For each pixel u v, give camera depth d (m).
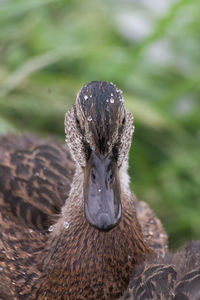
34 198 8.40
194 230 9.95
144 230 8.31
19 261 7.86
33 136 9.66
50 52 11.12
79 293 7.34
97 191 6.58
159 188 10.49
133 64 11.19
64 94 10.92
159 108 11.03
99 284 7.27
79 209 7.30
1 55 11.52
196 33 12.12
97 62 11.43
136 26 12.34
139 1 12.78
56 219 7.98
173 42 12.10
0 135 9.70
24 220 8.27
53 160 8.86
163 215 9.75
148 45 11.10
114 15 12.45
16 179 8.59
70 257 7.32
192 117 11.12
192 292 6.75
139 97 11.38
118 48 11.40
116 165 6.77
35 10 11.91
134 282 7.14
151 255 7.53
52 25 12.01
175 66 11.86
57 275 7.41
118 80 11.31
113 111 6.61
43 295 7.55
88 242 7.24
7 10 11.23
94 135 6.60
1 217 8.30
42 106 10.84
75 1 12.40
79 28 12.05
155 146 11.09
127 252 7.30
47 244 7.69
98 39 11.94
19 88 10.91
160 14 12.40
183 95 11.21
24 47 11.63
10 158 8.88
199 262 7.21
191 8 12.02
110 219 6.46
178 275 7.03
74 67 11.66
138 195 10.33
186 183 10.61
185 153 10.91
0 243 8.09
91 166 6.69
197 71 11.42
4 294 8.20
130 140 7.19
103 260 7.22
